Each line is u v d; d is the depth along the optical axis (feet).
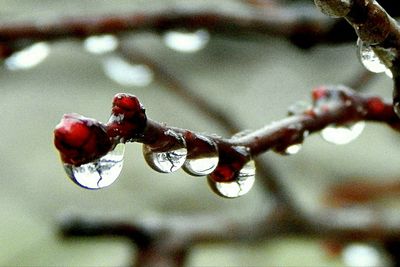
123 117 0.51
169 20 0.78
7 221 1.58
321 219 0.98
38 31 0.75
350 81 0.92
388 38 0.54
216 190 0.57
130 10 0.78
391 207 1.22
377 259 1.01
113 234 0.89
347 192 1.23
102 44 0.88
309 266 1.43
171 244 0.91
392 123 0.63
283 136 0.58
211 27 0.79
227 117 1.00
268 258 1.41
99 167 0.53
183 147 0.54
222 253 1.46
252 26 0.78
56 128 0.50
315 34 0.75
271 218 0.97
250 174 0.57
